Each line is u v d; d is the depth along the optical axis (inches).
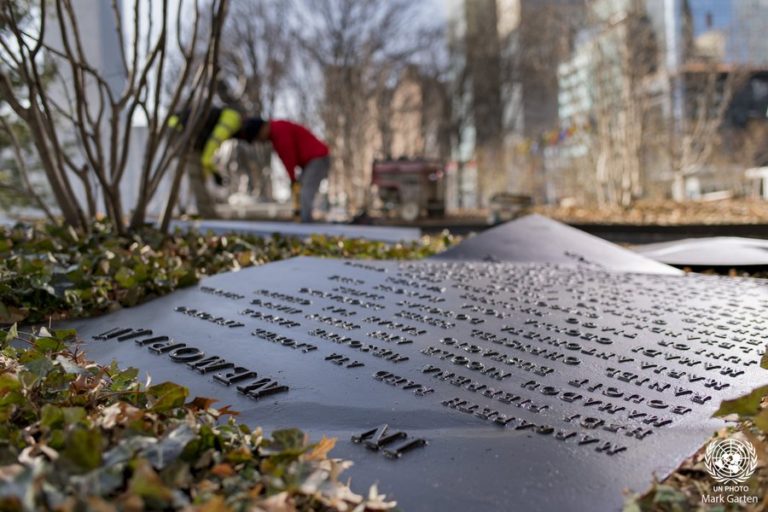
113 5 216.4
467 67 1589.6
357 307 143.9
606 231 476.4
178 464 65.9
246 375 110.6
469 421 93.2
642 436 86.5
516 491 75.4
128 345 128.6
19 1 247.9
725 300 147.7
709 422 89.9
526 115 1551.4
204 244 223.9
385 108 1347.2
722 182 1369.3
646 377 105.3
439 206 764.6
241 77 1038.4
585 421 91.1
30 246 179.8
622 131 871.7
